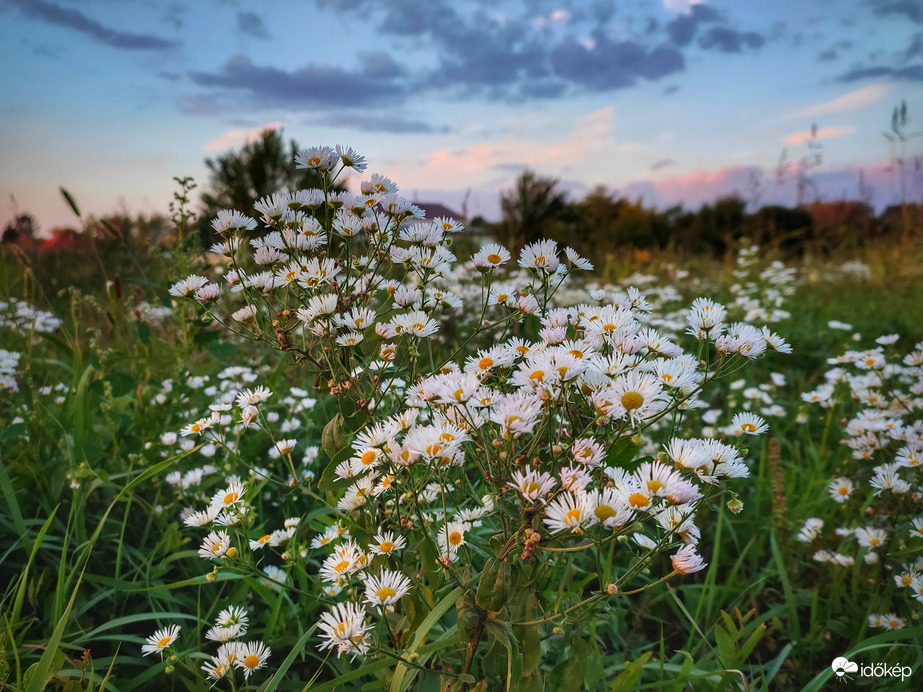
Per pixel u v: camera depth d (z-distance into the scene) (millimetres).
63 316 791
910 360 473
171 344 583
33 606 377
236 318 329
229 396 497
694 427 645
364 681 319
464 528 296
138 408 511
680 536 249
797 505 508
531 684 237
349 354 329
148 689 342
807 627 424
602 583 239
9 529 411
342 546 288
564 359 246
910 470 417
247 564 302
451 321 741
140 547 426
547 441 290
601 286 1439
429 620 250
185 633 363
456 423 249
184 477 454
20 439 468
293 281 331
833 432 627
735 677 311
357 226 328
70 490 453
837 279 1612
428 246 347
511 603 254
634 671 269
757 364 832
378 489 270
